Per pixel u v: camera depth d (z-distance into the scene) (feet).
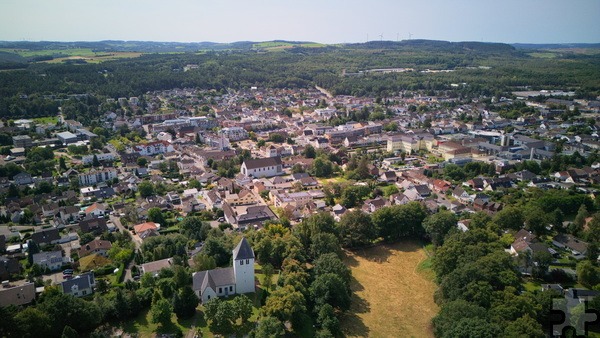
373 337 565.53
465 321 495.00
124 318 554.05
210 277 600.39
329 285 589.32
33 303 570.46
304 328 544.62
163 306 534.37
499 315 513.45
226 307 522.88
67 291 591.78
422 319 606.14
